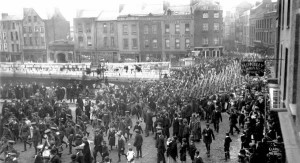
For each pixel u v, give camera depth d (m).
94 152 18.88
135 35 72.75
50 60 81.25
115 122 23.69
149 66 58.69
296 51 17.59
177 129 21.80
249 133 18.67
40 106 28.06
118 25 73.69
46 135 19.23
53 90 39.62
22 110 27.86
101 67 55.06
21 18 82.44
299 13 17.08
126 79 49.31
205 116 28.06
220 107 27.02
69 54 79.19
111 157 20.47
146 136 24.78
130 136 24.31
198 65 52.19
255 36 64.56
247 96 27.42
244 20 79.38
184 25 70.31
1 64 67.00
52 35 82.62
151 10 73.88
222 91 32.91
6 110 25.69
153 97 30.55
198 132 22.22
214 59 58.88
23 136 22.00
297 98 16.14
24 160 20.27
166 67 55.44
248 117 22.17
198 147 21.39
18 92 40.78
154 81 42.34
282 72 23.44
